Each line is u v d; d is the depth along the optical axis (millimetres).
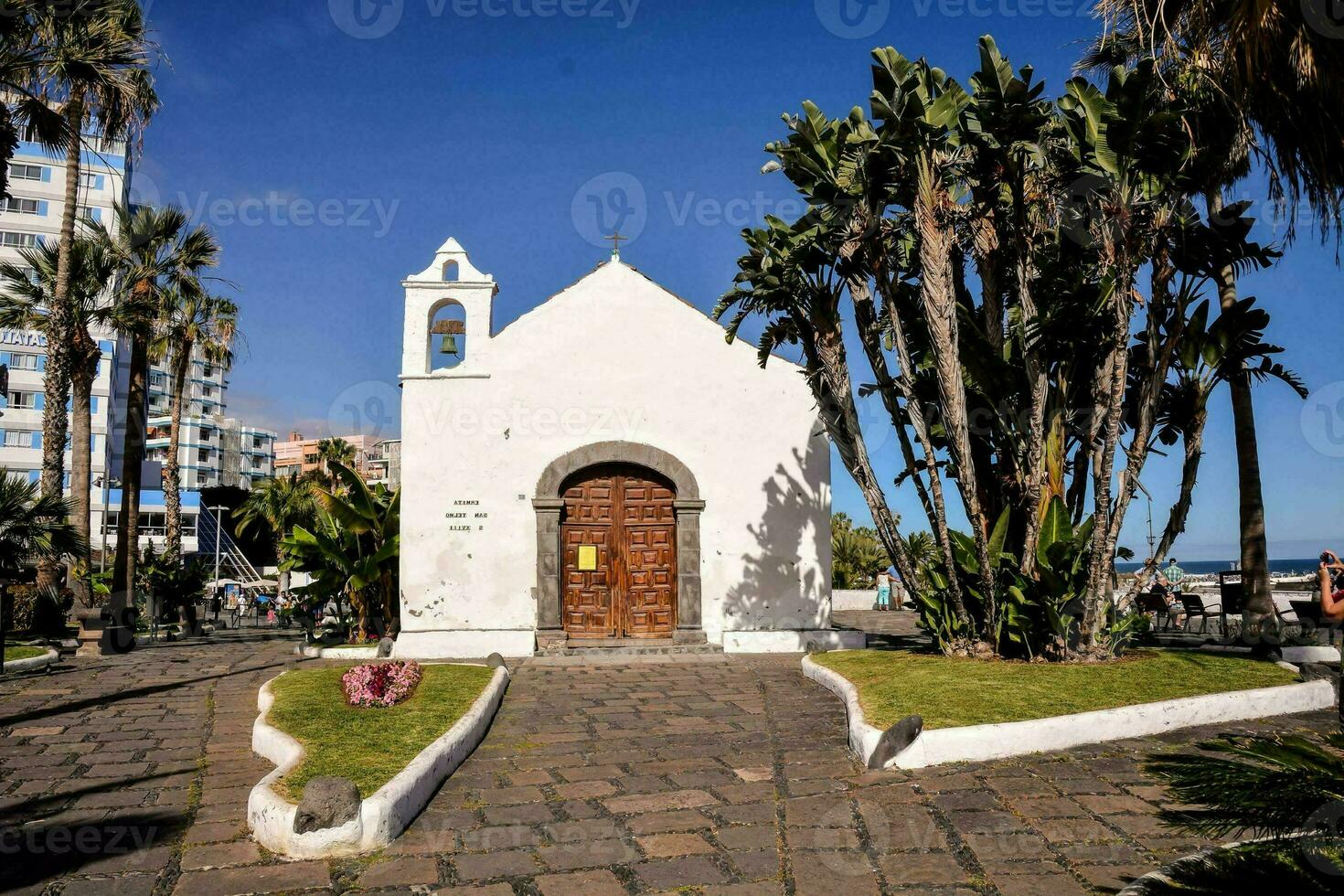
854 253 10539
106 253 20250
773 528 13930
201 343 27266
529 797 5941
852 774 6383
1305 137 6438
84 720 8414
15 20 12062
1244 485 11828
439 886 4457
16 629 17578
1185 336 9742
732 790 6066
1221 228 9055
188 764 6789
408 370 13727
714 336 14273
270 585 35688
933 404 11703
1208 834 3850
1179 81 8477
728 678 10938
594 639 13617
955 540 10781
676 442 13961
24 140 12852
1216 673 8703
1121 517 9453
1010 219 10711
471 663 11781
